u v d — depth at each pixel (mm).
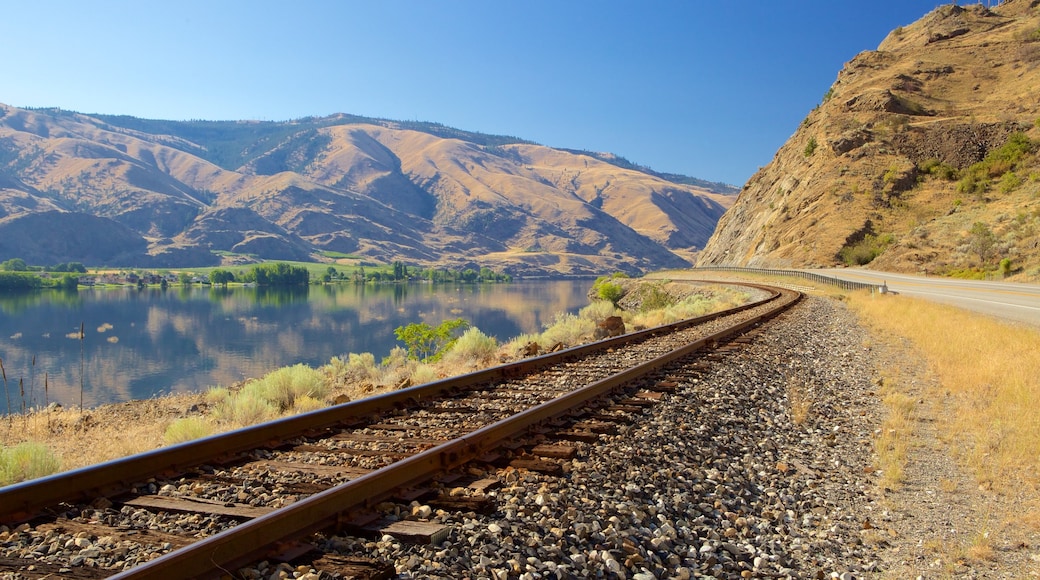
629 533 4645
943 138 99938
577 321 24500
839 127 114688
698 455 6965
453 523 4469
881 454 7461
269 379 13188
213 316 112562
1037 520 5523
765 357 14117
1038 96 103250
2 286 197250
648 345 15680
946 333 17531
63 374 51875
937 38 150625
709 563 4441
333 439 6863
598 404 8648
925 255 67625
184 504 4754
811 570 4594
